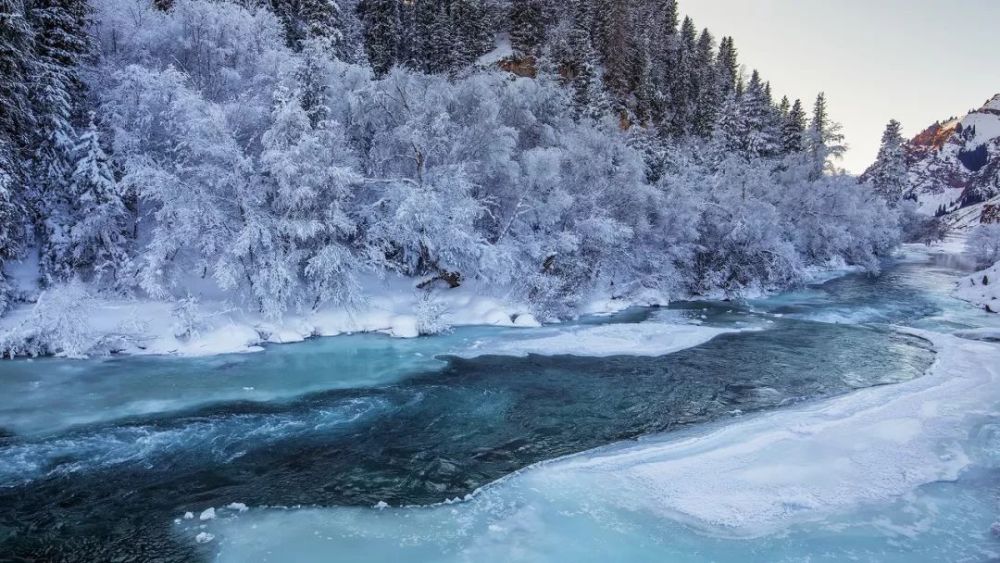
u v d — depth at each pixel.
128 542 6.93
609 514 7.73
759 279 31.92
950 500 8.12
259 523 7.44
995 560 6.73
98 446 9.69
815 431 10.61
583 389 13.77
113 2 20.25
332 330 18.95
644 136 34.31
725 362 16.47
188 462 9.25
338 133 19.88
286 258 17.83
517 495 8.27
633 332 19.97
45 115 16.80
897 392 13.01
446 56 43.03
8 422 10.60
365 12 44.91
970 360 16.03
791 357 17.09
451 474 9.03
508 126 26.28
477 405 12.49
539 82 29.62
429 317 19.48
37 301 15.72
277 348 17.05
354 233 20.08
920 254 69.12
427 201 19.67
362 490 8.44
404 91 22.39
